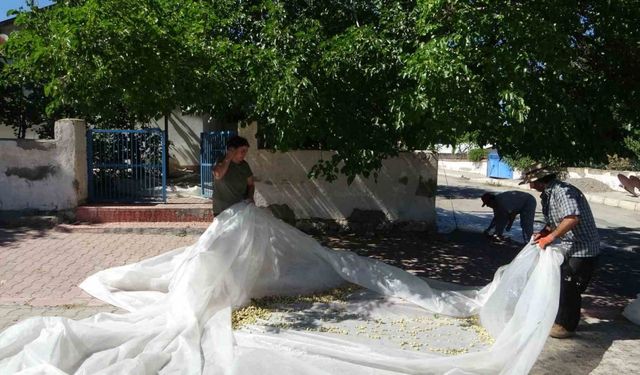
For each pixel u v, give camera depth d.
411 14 5.96
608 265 7.95
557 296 4.39
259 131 8.04
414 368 3.98
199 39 5.96
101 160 9.71
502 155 6.50
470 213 12.50
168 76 5.67
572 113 5.28
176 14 6.25
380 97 6.47
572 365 4.30
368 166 6.88
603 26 5.82
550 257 4.63
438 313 5.38
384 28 6.32
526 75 5.11
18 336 4.04
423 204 9.37
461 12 4.93
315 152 9.05
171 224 8.95
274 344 4.32
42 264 6.73
